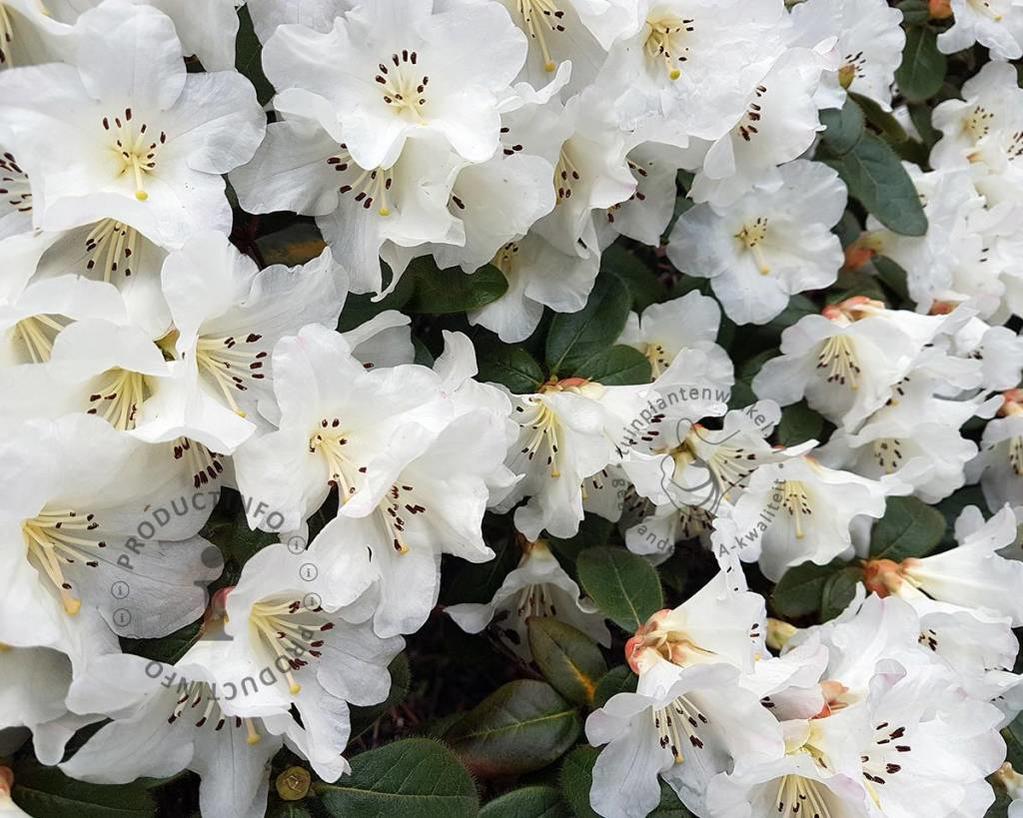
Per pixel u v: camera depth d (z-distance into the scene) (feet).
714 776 0.83
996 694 0.99
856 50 1.20
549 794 0.93
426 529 0.84
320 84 0.81
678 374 0.94
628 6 0.89
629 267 1.14
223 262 0.73
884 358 1.07
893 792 0.87
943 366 1.08
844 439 1.14
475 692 1.40
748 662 0.83
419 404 0.80
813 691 0.83
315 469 0.79
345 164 0.85
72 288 0.70
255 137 0.78
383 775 0.87
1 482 0.66
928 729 0.89
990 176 1.32
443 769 0.87
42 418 0.70
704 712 0.86
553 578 1.02
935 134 1.36
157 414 0.73
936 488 1.15
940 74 1.32
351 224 0.86
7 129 0.70
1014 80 1.33
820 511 1.06
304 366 0.75
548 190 0.86
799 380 1.12
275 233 1.00
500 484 0.85
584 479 1.01
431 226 0.83
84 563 0.75
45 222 0.69
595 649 0.99
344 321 0.92
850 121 1.15
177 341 0.75
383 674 0.82
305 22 0.82
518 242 1.00
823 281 1.13
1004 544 1.06
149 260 0.78
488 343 1.03
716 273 1.11
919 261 1.20
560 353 1.03
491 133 0.81
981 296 1.23
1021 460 1.26
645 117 0.91
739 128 1.02
